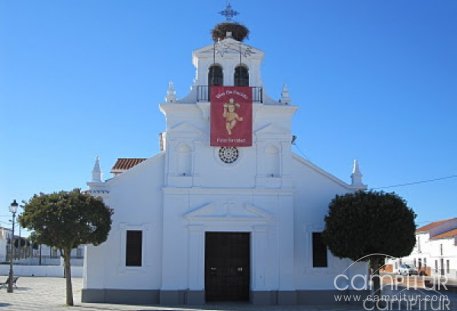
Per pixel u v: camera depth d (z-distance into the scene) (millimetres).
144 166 31922
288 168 32125
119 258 31062
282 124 32562
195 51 33125
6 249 84500
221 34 35312
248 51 33281
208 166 31938
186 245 31094
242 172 31984
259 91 32844
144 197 31672
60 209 27641
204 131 32156
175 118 32250
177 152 32031
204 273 31094
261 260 31250
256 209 31484
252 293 30875
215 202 31547
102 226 28844
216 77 33312
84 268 30984
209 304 30453
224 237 32031
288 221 31672
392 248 28734
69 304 28906
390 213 28922
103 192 31203
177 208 31375
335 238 29391
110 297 30703
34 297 34156
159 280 31031
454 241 69438
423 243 79750
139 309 27531
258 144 32281
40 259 69688
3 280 52531
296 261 31672
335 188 32438
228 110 31984
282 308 29156
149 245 31312
